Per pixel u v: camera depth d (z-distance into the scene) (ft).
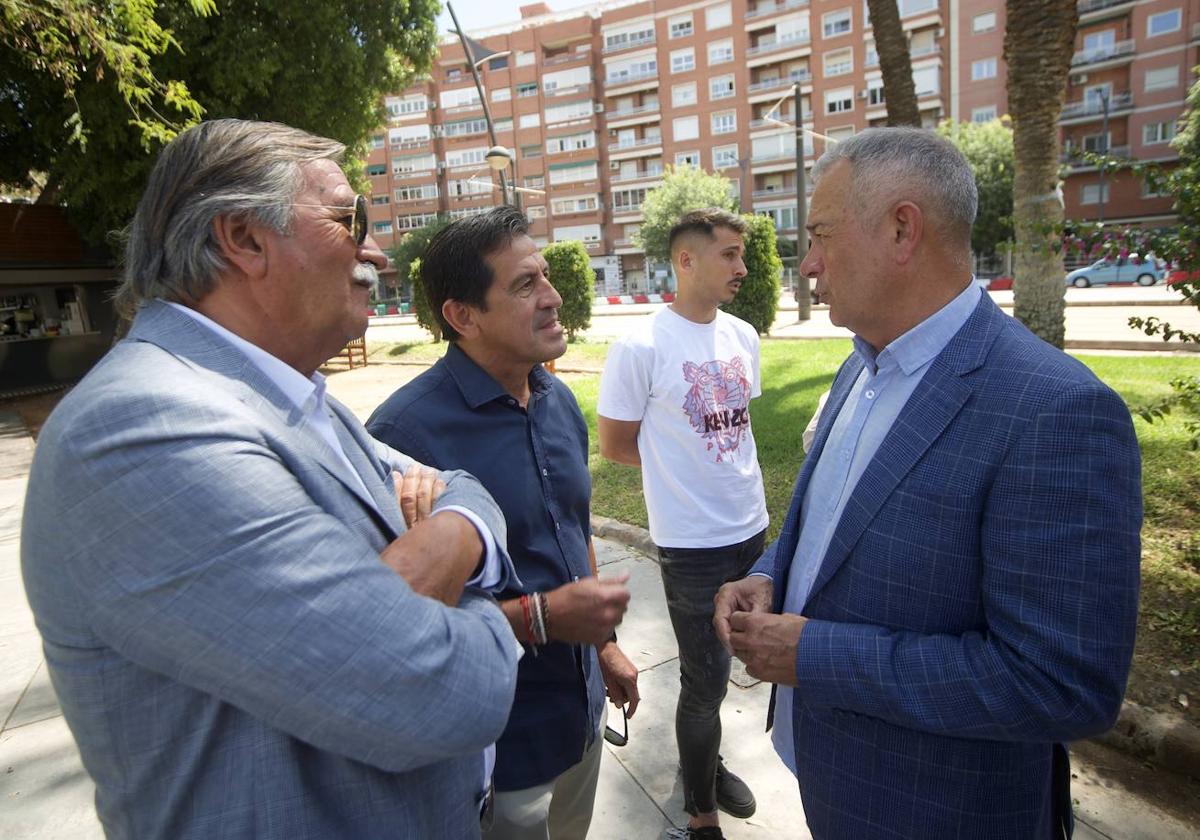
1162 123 135.13
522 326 5.36
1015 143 20.03
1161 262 9.89
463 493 3.86
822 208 4.38
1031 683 3.56
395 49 53.36
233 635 2.49
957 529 3.93
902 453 4.12
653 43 184.24
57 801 8.61
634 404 7.88
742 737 9.24
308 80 46.52
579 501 5.89
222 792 2.74
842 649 4.08
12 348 51.37
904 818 4.25
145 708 2.69
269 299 3.17
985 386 3.92
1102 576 3.51
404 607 2.76
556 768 5.24
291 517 2.64
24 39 17.03
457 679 2.79
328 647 2.55
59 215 52.60
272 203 3.06
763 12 169.37
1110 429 3.58
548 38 194.90
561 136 198.59
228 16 43.11
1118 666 3.53
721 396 7.74
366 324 3.58
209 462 2.55
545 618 4.42
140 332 3.00
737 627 4.58
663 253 146.72
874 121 162.09
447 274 5.36
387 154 211.61
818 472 5.09
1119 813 7.66
